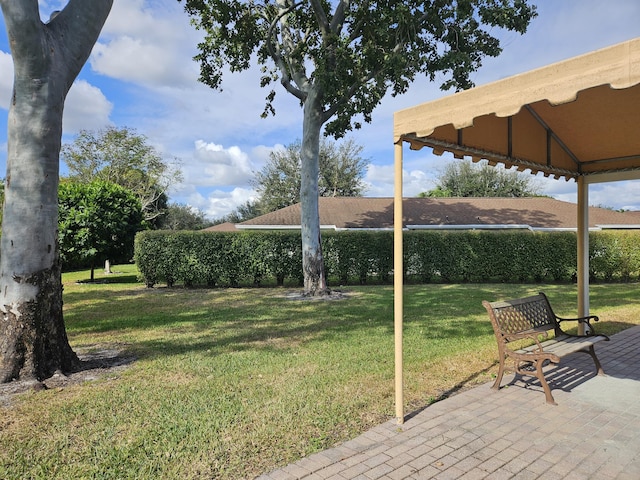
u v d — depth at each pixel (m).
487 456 3.29
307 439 3.58
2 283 5.02
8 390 4.72
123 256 17.59
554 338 5.51
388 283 17.17
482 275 17.20
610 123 5.36
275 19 12.77
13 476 3.01
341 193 42.69
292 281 17.30
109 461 3.22
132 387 4.89
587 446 3.46
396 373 3.92
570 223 24.09
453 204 26.66
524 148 5.47
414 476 2.99
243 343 7.04
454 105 3.41
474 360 5.98
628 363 5.93
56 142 5.32
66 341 5.57
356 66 11.94
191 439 3.57
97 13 5.62
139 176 36.22
